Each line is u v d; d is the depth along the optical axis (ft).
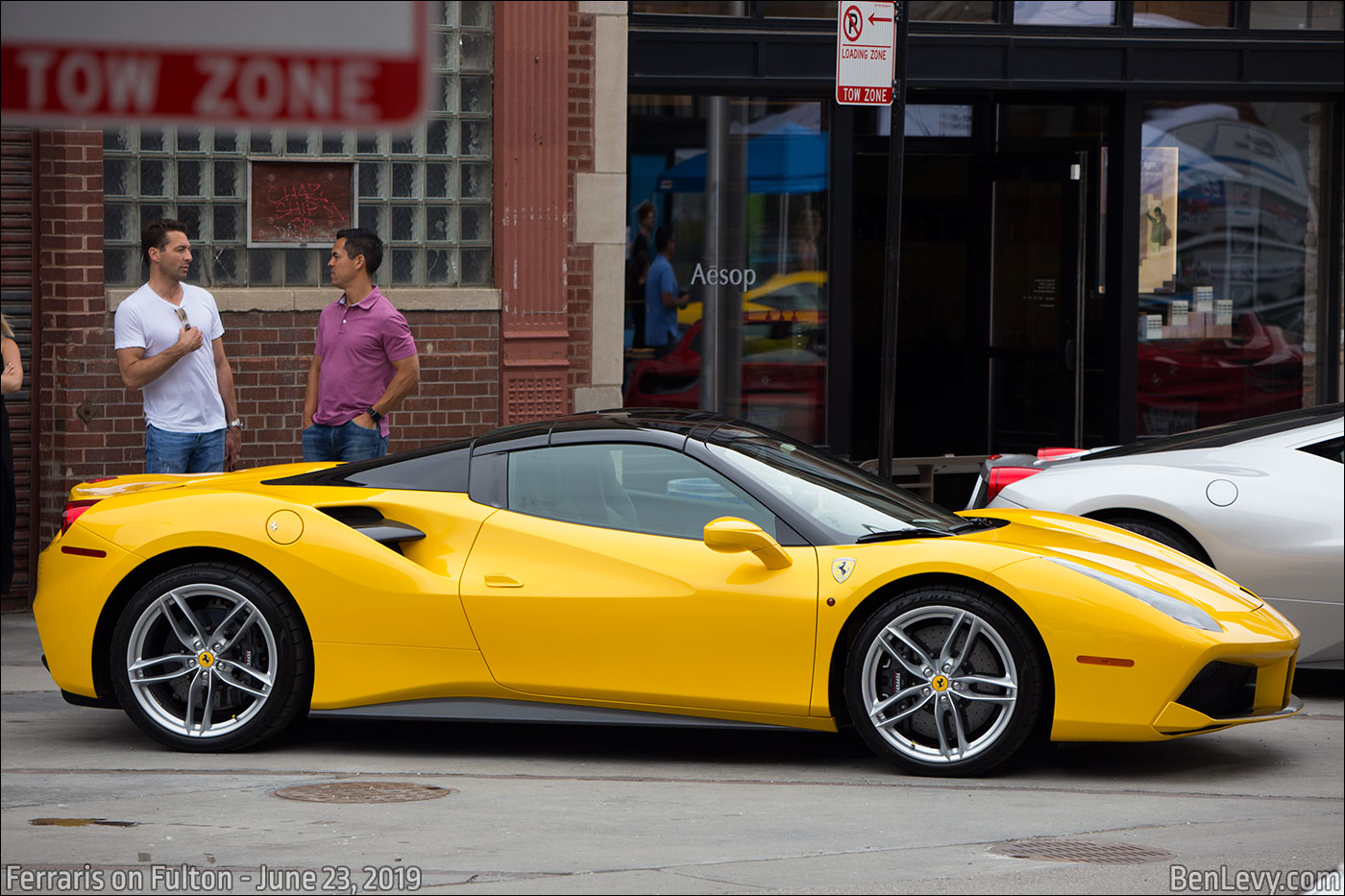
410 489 40.47
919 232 87.15
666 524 38.81
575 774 37.81
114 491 43.04
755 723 37.73
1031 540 38.55
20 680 52.19
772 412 79.56
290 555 38.99
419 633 38.55
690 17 74.79
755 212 78.28
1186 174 83.20
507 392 71.46
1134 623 35.53
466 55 70.69
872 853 28.84
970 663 36.88
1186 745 42.14
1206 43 80.53
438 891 25.22
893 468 73.36
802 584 37.06
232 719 39.86
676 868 27.17
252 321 66.95
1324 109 84.28
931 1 78.23
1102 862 28.12
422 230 70.85
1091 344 83.66
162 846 29.12
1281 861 28.35
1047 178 84.69
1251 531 47.62
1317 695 50.34
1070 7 80.43
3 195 62.49
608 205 73.26
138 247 65.67
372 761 39.42
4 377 56.80
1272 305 84.69
